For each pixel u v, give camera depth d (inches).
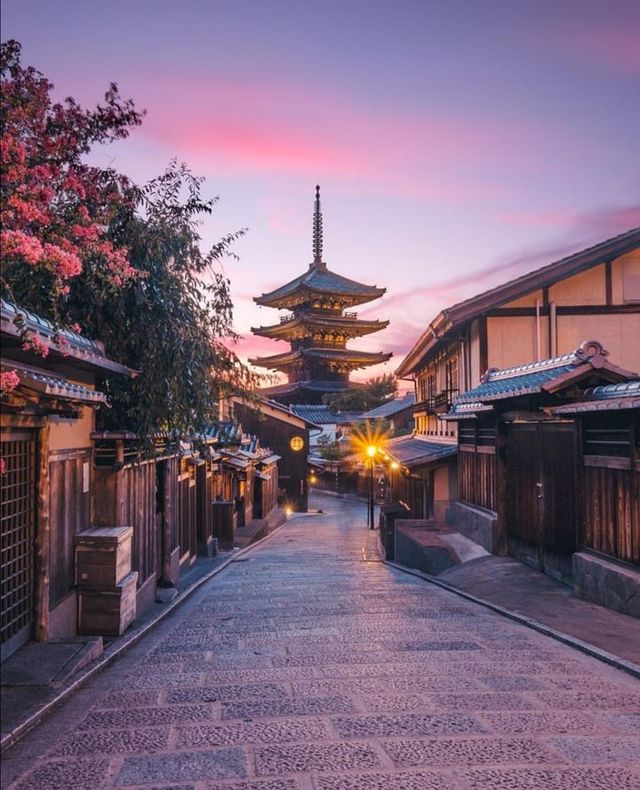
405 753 147.6
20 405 196.5
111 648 250.8
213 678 211.3
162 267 346.6
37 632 235.5
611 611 328.8
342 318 2385.6
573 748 151.0
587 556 367.9
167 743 154.4
